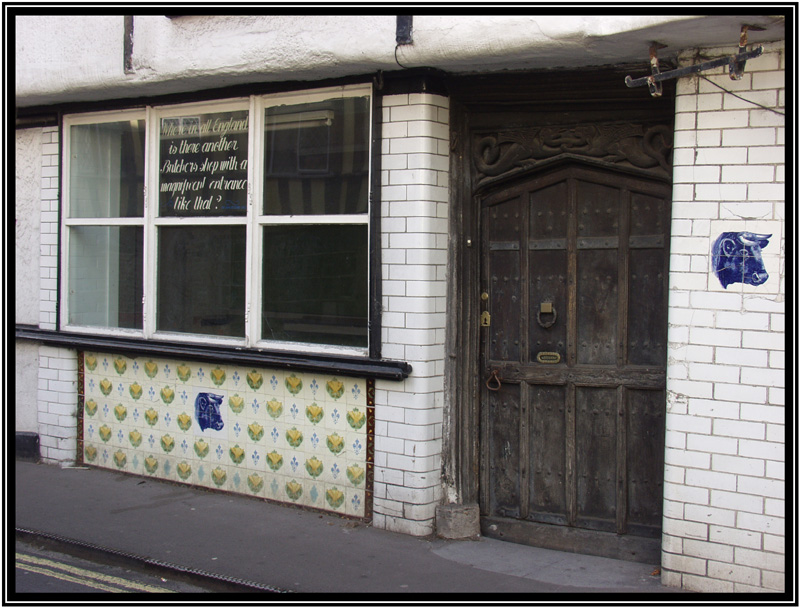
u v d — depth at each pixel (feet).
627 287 19.02
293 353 21.76
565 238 19.65
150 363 24.99
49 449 26.96
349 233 21.18
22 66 25.52
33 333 27.12
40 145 27.76
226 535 20.18
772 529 15.98
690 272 16.65
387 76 20.04
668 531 16.97
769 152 15.98
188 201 24.35
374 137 20.29
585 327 19.49
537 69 18.92
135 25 23.13
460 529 20.08
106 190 26.14
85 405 26.50
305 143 21.94
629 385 18.99
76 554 19.70
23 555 19.90
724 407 16.38
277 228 22.54
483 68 19.13
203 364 23.85
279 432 22.40
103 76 23.84
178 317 24.67
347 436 21.18
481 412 20.59
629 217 19.01
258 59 20.90
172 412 24.53
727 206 16.34
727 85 16.29
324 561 18.51
